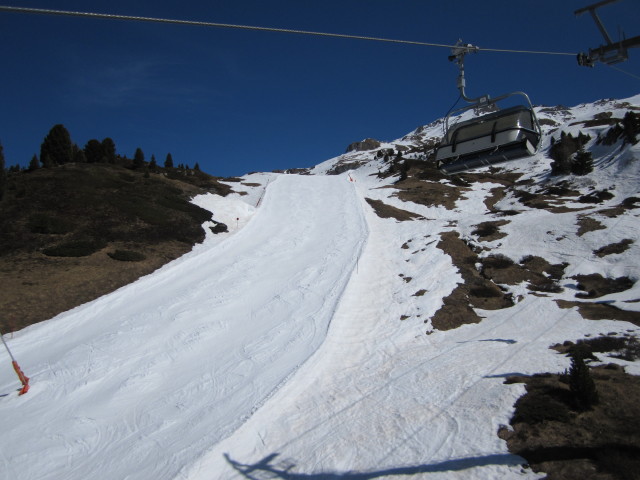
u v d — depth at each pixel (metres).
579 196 44.69
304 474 12.25
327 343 20.25
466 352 18.98
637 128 51.19
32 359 21.06
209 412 15.80
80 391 18.23
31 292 26.16
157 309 25.33
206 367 19.31
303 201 50.91
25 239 31.88
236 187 59.69
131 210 39.53
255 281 28.81
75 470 13.75
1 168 37.53
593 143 57.47
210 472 12.70
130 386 18.28
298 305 24.70
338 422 14.67
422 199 51.47
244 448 13.79
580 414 12.45
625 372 15.16
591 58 10.08
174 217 40.59
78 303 26.19
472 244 33.38
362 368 18.66
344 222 41.28
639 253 27.80
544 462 10.73
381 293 26.25
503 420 12.90
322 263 30.97
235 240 37.66
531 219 37.09
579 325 20.77
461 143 12.26
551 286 26.31
